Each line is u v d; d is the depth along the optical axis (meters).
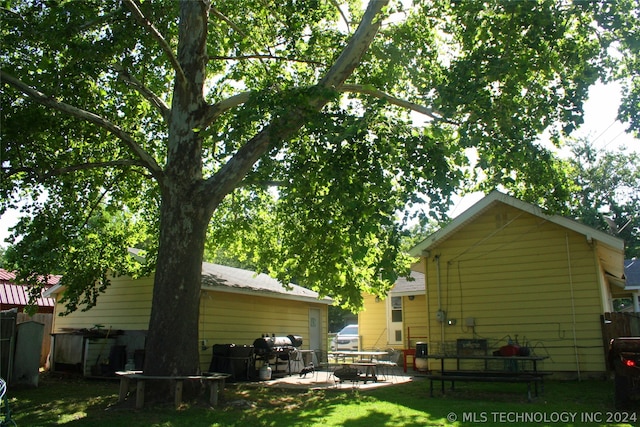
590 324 12.09
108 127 9.58
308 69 12.82
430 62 10.95
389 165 8.48
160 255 9.09
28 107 9.76
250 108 8.18
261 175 9.09
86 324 15.88
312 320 20.22
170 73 12.61
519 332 12.72
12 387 11.62
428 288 13.94
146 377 8.20
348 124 8.05
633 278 21.50
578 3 8.93
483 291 13.32
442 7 9.95
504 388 10.70
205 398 8.84
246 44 12.06
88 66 9.45
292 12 11.33
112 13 9.49
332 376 14.74
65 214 12.19
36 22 9.26
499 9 8.99
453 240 13.94
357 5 12.04
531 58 9.12
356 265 12.88
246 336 15.95
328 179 8.02
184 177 9.29
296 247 12.62
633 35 9.16
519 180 10.84
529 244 13.04
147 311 14.61
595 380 11.74
